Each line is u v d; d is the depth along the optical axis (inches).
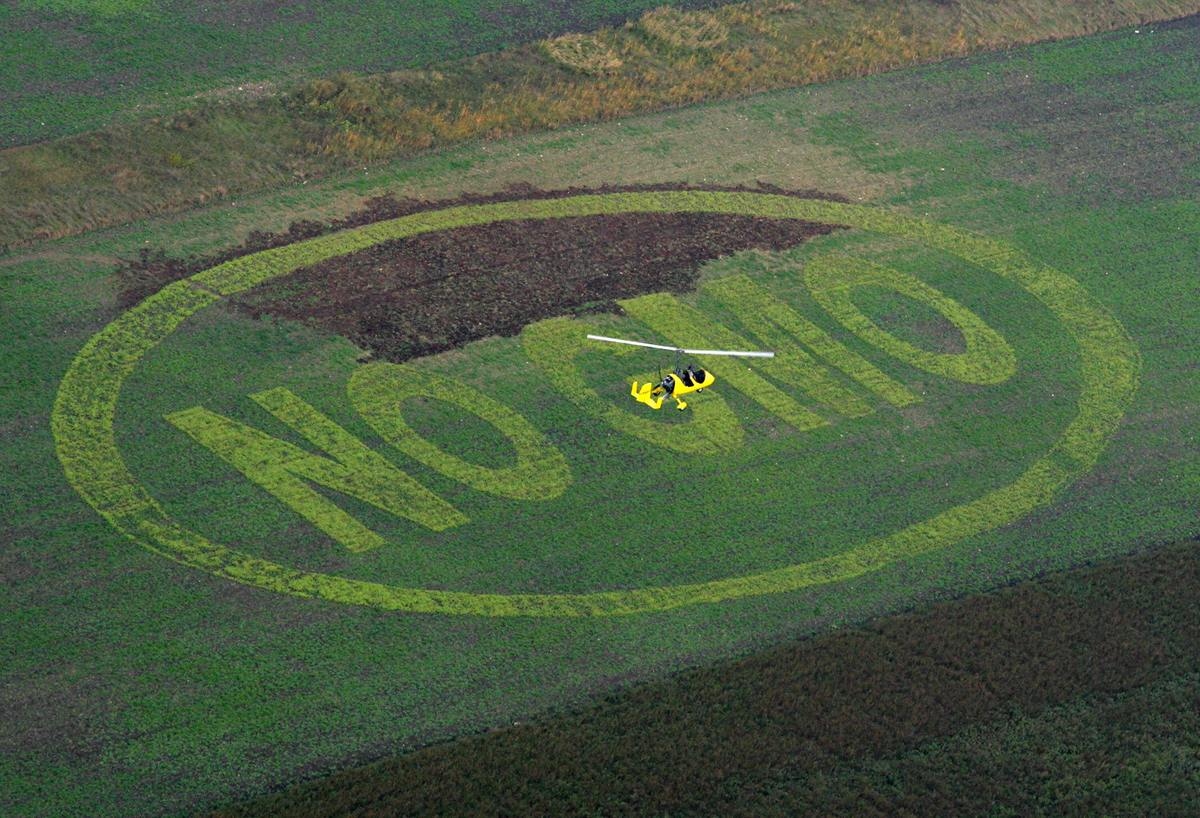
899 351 2226.9
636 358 2149.4
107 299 2143.2
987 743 1612.9
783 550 1857.8
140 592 1690.5
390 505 1854.1
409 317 2181.3
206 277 2213.3
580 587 1774.1
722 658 1700.3
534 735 1572.3
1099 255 2500.0
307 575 1742.1
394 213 2405.3
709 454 1991.9
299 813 1454.2
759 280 2349.9
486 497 1883.6
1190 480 2043.6
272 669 1620.3
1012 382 2188.7
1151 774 1596.9
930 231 2518.5
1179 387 2217.0
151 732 1533.0
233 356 2068.2
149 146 2404.0
